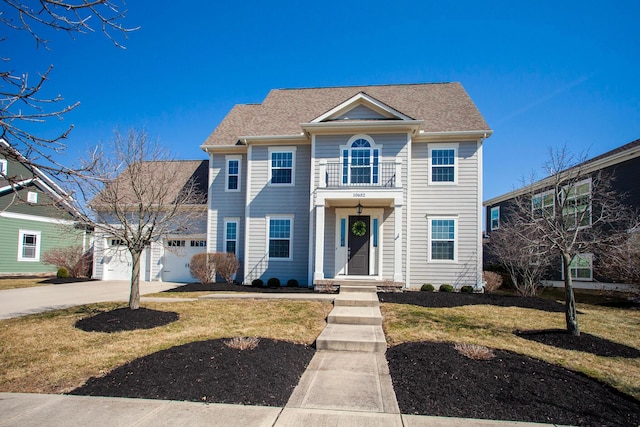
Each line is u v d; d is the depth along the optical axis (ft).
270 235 52.70
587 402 15.31
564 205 29.48
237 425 13.23
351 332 25.39
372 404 15.06
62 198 15.87
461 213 49.70
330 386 16.93
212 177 56.90
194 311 32.40
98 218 31.35
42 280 58.59
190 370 17.89
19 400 15.35
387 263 49.01
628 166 48.14
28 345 22.85
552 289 59.41
